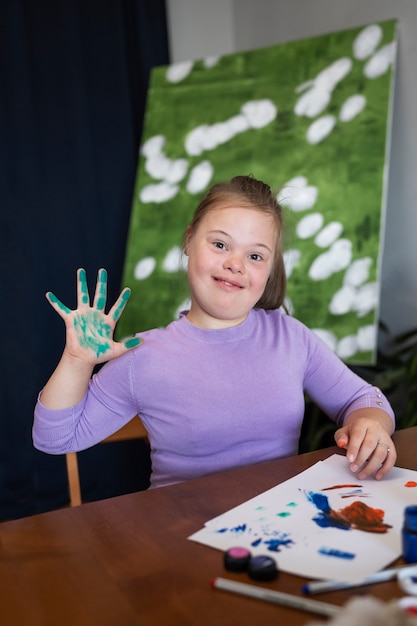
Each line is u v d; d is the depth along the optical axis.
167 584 0.72
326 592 0.68
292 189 2.48
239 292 1.16
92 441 1.13
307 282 2.41
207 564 0.75
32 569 0.76
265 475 1.00
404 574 0.69
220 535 0.82
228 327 1.22
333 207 2.41
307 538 0.80
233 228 1.15
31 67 2.61
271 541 0.79
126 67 2.79
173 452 1.19
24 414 2.66
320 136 2.47
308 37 2.70
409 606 0.62
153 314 2.63
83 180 2.72
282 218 1.28
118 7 2.73
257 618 0.65
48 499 2.72
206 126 2.70
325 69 2.50
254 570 0.71
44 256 2.69
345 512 0.86
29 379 2.66
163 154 2.74
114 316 1.04
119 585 0.72
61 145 2.69
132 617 0.66
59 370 1.04
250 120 2.62
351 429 1.06
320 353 1.30
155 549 0.79
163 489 0.97
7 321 2.61
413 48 2.33
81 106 2.68
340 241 2.38
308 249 2.42
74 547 0.81
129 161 2.84
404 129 2.42
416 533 0.72
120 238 2.85
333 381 1.27
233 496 0.93
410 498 0.90
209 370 1.18
